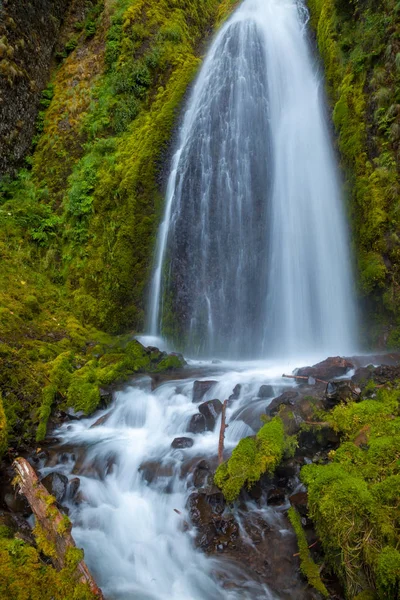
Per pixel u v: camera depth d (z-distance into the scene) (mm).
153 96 12031
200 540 3453
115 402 5852
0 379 5562
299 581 3000
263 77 11086
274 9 13000
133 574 3338
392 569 2375
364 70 8367
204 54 13664
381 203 7297
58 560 2975
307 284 8602
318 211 8734
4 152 10602
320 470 3268
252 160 10055
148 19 13289
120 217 9922
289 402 4453
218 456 4254
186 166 10469
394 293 6922
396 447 3219
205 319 9398
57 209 10656
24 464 3719
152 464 4355
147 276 9656
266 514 3555
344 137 8312
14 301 8008
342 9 9578
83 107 12047
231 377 6168
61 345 7363
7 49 10961
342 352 7820
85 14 14523
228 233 9703
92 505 4008
